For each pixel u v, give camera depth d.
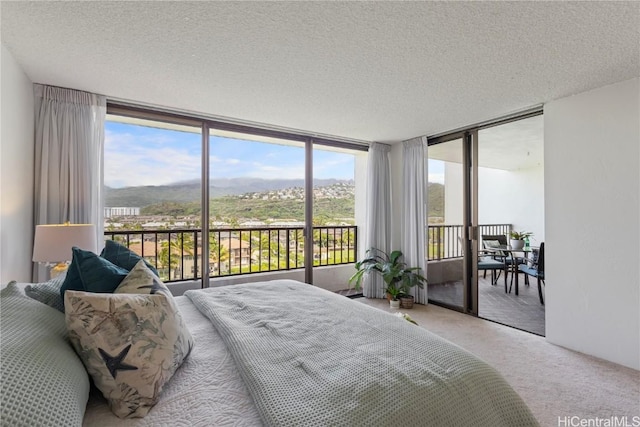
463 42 1.79
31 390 0.71
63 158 2.46
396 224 4.41
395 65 2.07
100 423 0.84
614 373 2.15
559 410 1.74
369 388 0.94
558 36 1.71
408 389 0.96
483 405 1.00
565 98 2.61
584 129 2.49
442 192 3.97
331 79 2.29
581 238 2.51
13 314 0.94
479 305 3.86
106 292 1.19
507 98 2.64
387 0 1.44
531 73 2.17
